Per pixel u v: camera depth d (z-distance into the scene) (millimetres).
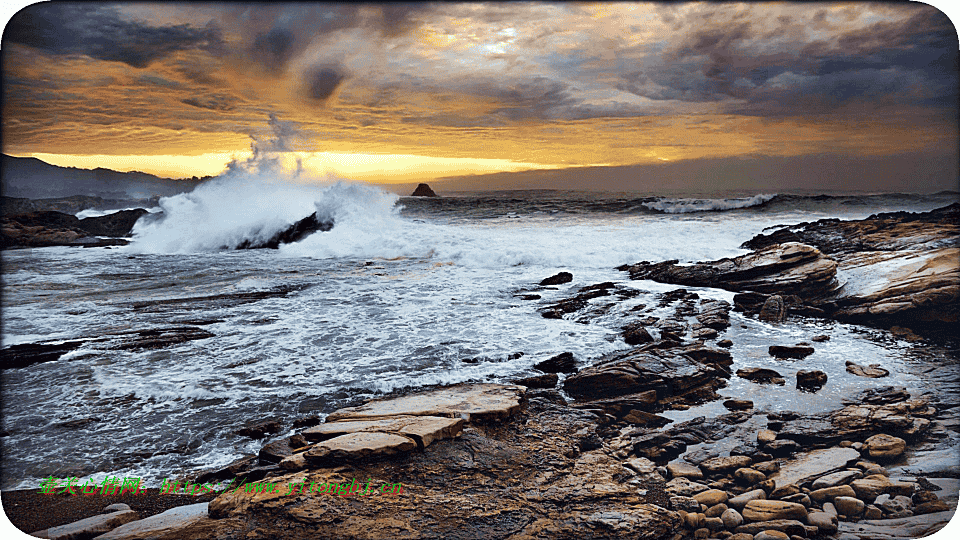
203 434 4883
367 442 4191
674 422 5145
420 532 3445
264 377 6039
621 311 8156
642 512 3752
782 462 4492
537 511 3717
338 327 7727
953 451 4508
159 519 3619
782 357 6566
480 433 4609
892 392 5547
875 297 7812
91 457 4543
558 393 5602
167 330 7559
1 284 10688
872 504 3936
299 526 3471
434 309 8555
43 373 6176
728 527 3699
